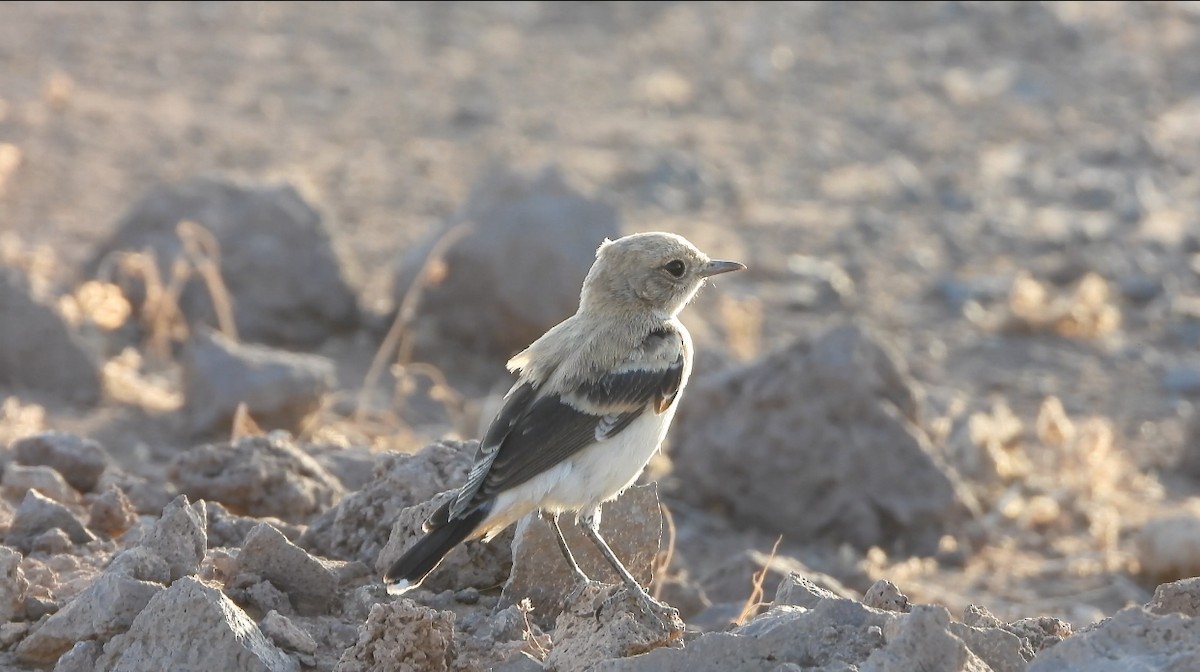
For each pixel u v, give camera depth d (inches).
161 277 672.4
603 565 332.5
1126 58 1315.2
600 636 279.1
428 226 871.1
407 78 1213.1
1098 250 884.0
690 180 984.9
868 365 530.9
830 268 836.6
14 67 1156.5
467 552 334.0
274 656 276.7
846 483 521.7
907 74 1272.1
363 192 928.3
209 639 269.4
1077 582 493.4
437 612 275.7
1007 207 969.5
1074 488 573.6
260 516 402.0
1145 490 583.5
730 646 261.3
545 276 668.1
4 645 294.5
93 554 349.4
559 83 1218.6
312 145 1026.7
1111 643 251.0
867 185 1001.5
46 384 580.1
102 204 864.9
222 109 1098.1
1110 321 763.4
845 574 479.2
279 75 1200.2
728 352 681.6
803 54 1322.6
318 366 550.0
